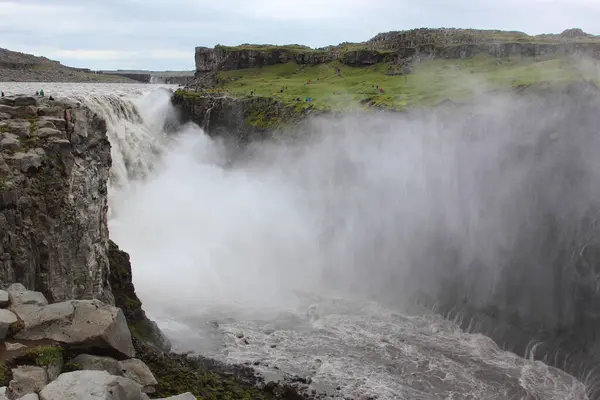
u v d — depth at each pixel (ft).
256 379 89.92
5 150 72.13
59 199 75.00
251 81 370.73
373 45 415.03
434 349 109.50
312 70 400.88
